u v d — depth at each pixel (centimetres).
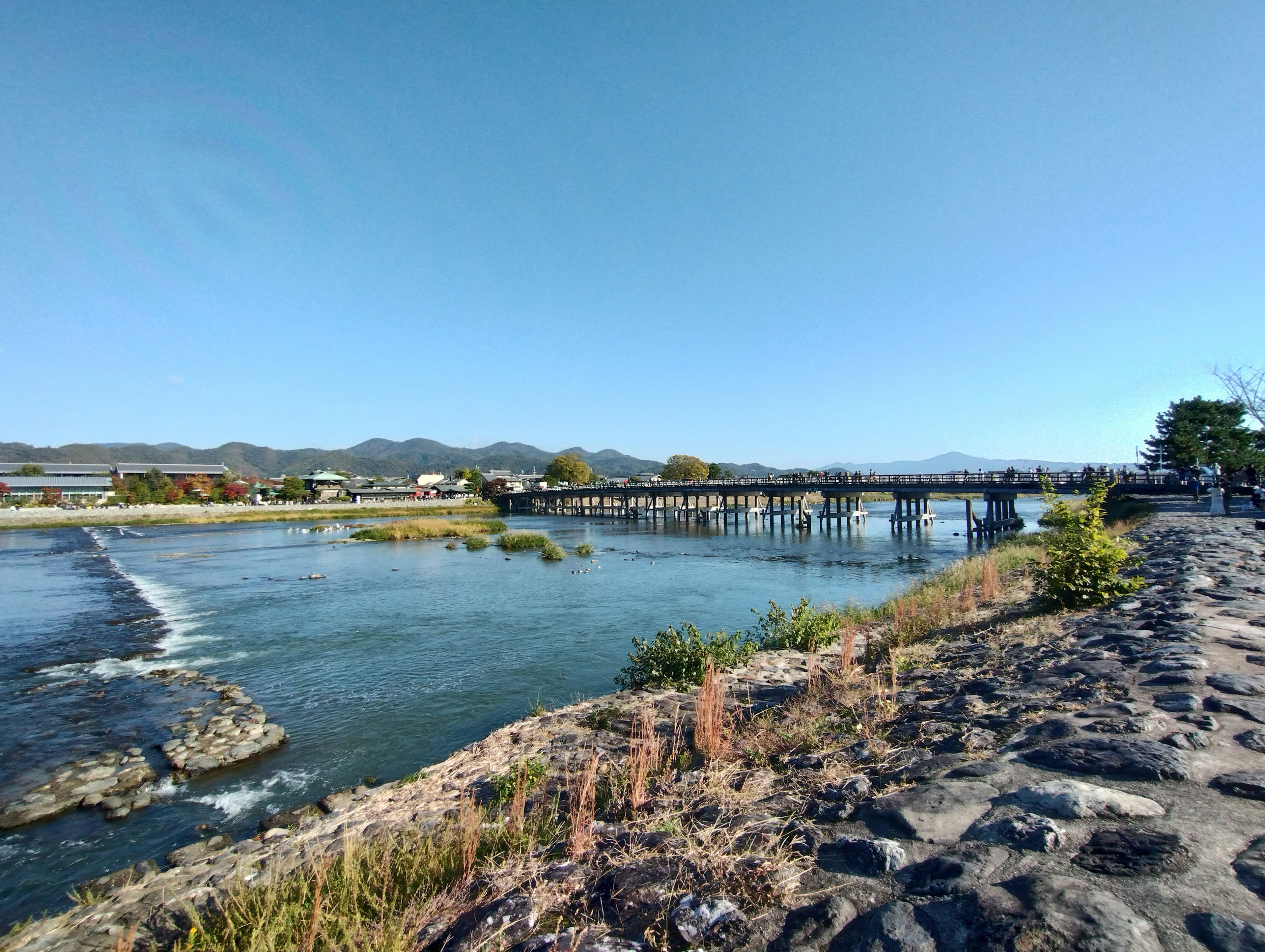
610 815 518
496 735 977
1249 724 433
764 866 344
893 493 5016
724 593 2453
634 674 1236
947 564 3141
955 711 572
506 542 4494
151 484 11944
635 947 304
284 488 11725
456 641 1775
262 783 978
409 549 4691
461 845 496
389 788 878
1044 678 616
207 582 3084
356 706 1291
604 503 10456
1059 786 368
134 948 482
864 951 265
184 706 1309
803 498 6100
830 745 561
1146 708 482
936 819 364
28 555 4569
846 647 905
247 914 447
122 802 919
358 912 405
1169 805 338
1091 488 1061
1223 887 266
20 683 1497
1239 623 711
